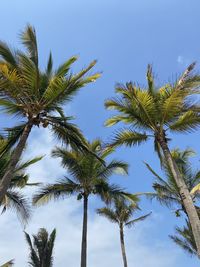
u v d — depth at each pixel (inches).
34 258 1219.9
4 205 765.3
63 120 657.6
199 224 571.5
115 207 1401.3
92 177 999.0
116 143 682.8
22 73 649.6
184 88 636.7
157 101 672.4
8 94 627.2
